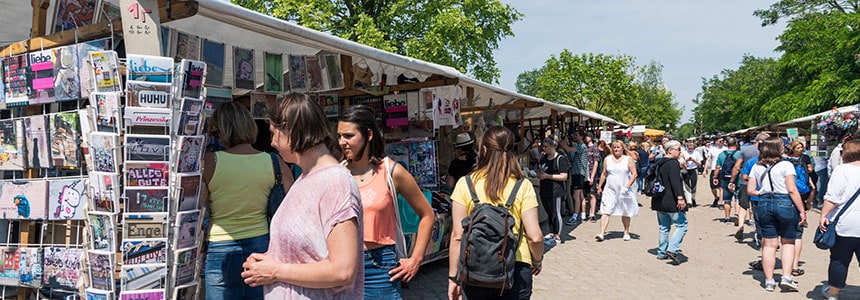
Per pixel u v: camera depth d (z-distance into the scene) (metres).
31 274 3.31
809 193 7.15
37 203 3.27
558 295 6.22
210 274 3.18
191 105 2.93
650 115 62.69
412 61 5.43
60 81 3.16
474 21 17.05
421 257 3.17
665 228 8.21
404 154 6.40
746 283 6.85
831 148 16.75
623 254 8.55
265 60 4.82
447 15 16.09
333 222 1.88
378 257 2.97
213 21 4.88
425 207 3.23
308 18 15.34
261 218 3.29
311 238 1.89
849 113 14.99
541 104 11.27
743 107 41.06
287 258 1.94
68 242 3.34
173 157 2.86
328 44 4.32
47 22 3.95
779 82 34.28
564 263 7.88
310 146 2.00
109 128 2.83
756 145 9.88
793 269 7.21
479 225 3.19
